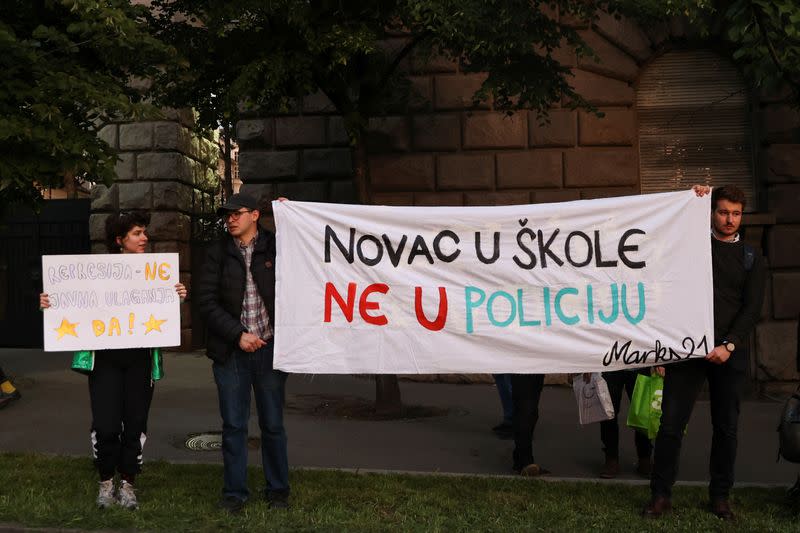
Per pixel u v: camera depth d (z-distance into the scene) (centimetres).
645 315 522
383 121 1129
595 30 1105
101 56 828
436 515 495
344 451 709
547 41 844
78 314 499
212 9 776
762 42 585
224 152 1738
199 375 1141
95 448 523
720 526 478
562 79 862
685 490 566
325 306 526
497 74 821
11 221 1453
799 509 509
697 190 522
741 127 1127
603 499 538
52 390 994
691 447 739
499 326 530
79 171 768
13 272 1447
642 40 1102
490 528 474
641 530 470
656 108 1139
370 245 532
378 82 919
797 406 514
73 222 1453
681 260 520
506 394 773
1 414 855
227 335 489
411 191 1131
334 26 765
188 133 1491
